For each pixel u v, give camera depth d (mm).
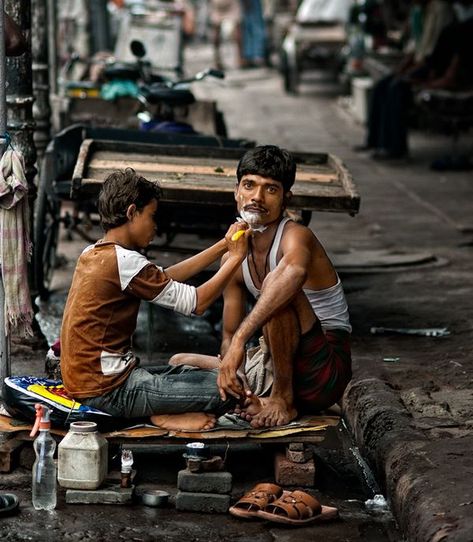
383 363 10836
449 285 14508
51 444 8031
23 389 8375
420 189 23031
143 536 7570
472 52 26266
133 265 8172
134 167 11602
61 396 8383
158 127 14188
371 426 9180
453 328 12266
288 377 8422
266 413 8391
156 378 8312
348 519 7988
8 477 8508
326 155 12383
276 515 7777
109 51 32531
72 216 14031
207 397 8266
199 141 13383
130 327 8422
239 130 31766
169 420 8344
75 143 12836
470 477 7664
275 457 8617
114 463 8648
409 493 7656
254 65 49469
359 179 24359
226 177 11430
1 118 9039
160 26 26391
